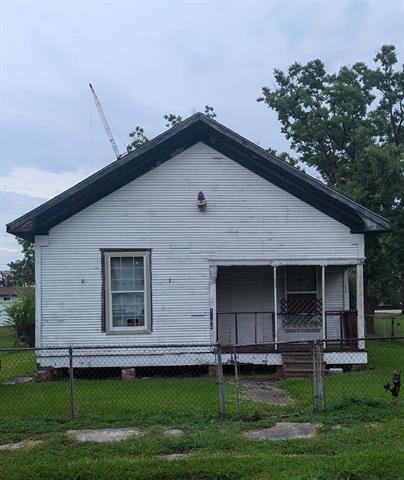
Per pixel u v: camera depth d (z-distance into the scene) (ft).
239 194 51.21
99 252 49.80
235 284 56.39
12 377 49.62
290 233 51.37
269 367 52.13
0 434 27.68
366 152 88.89
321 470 21.43
